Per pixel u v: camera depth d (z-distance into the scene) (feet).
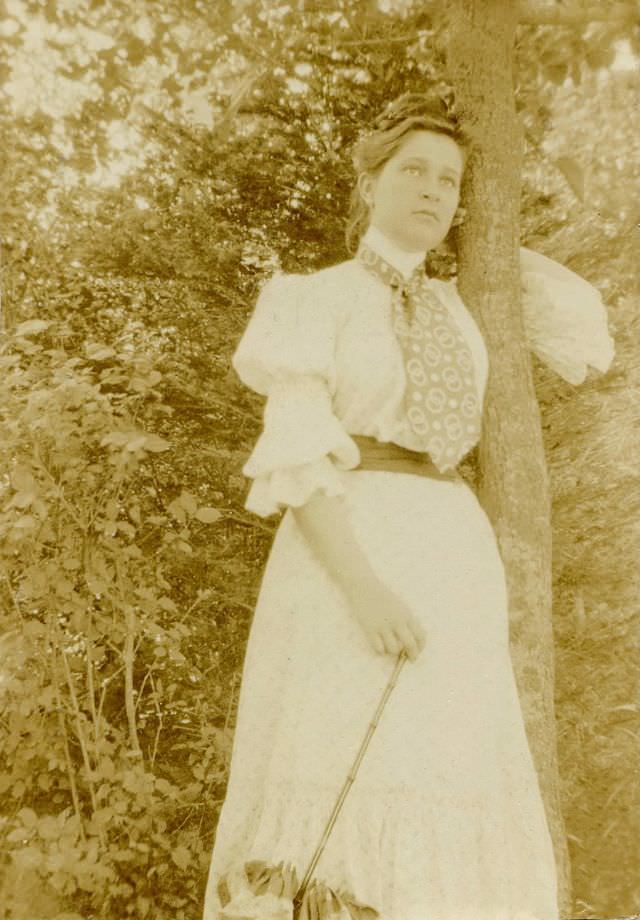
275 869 4.19
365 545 4.80
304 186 7.24
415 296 5.29
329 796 4.38
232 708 7.30
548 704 6.41
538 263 6.86
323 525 4.66
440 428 4.99
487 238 6.67
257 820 4.81
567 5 7.37
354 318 5.07
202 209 7.13
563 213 7.52
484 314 6.57
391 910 4.18
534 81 7.61
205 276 7.14
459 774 4.52
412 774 4.42
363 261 5.36
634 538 7.39
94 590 6.66
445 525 5.00
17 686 6.50
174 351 7.22
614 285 7.45
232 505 7.38
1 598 6.93
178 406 7.30
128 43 7.04
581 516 7.38
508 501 6.42
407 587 4.75
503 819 4.70
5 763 6.84
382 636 4.51
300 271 7.25
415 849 4.31
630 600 7.37
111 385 7.15
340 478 4.95
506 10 7.00
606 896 7.01
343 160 7.25
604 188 7.48
